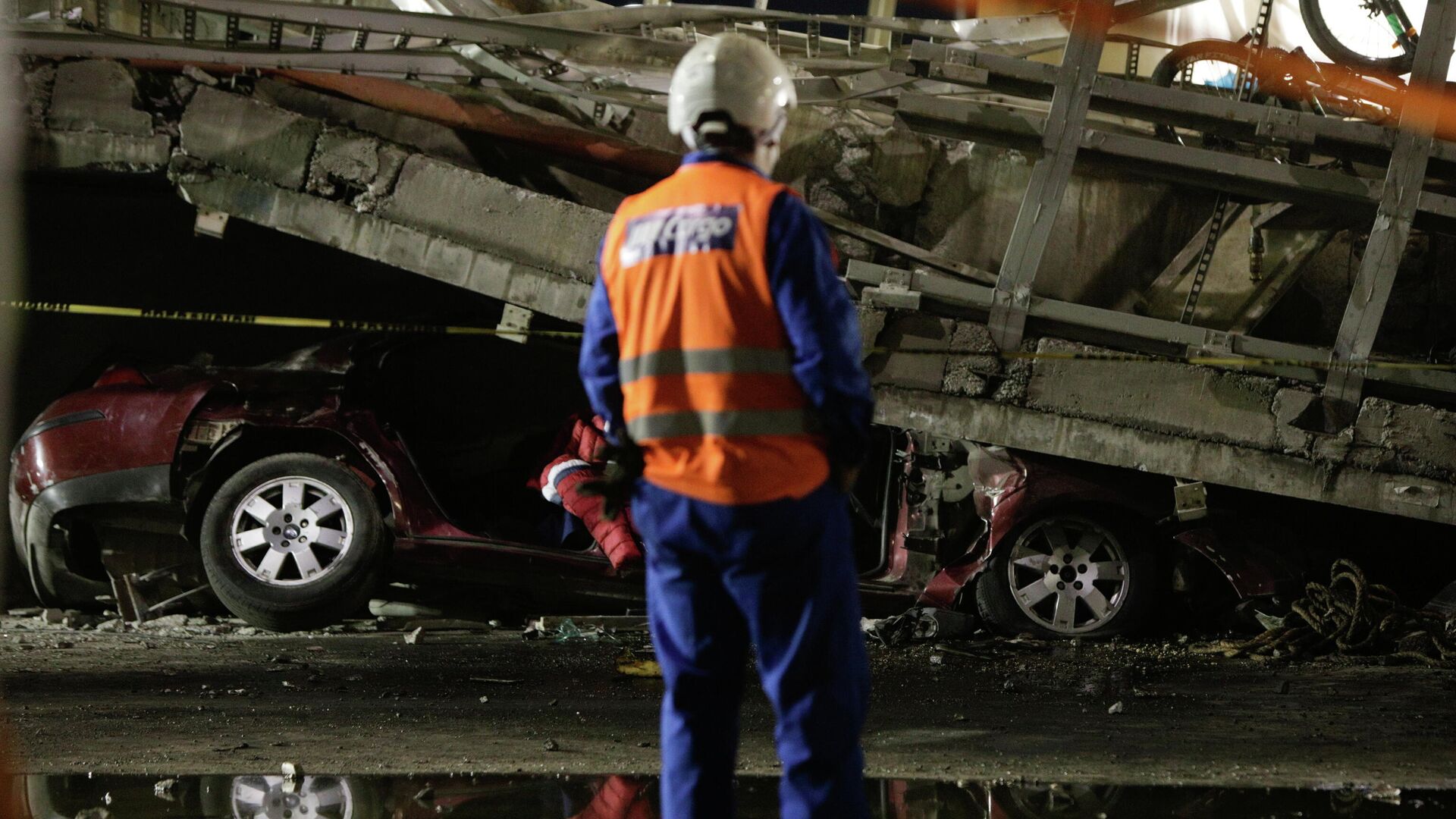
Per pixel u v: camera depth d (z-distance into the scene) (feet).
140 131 44.68
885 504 43.11
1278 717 28.04
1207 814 18.60
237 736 23.93
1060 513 41.19
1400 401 43.11
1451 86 40.81
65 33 44.19
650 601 14.06
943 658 36.86
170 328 55.06
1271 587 40.98
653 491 13.44
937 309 43.34
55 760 21.47
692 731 13.69
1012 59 41.55
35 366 53.16
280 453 41.78
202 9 43.88
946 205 46.96
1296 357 42.39
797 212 13.30
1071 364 42.80
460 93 46.55
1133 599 40.96
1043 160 41.88
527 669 33.81
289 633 40.24
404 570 41.22
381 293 56.39
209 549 39.81
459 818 17.88
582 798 19.06
